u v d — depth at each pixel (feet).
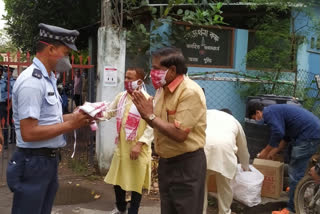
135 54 20.71
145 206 15.21
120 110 12.87
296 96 24.34
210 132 12.77
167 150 9.20
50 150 8.79
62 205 14.87
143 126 12.55
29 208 8.63
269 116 14.35
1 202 14.69
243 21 27.61
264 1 23.38
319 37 27.73
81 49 42.47
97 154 18.78
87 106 8.66
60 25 35.68
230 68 23.50
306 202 14.07
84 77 27.04
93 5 34.60
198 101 8.66
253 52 23.61
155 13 21.93
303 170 14.52
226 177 12.51
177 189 9.26
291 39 25.13
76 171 19.13
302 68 26.32
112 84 17.94
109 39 17.74
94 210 14.39
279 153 17.37
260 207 15.05
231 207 15.02
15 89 8.39
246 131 18.86
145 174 12.85
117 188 13.15
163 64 8.75
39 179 8.66
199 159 9.26
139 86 11.92
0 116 24.39
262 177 15.07
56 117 8.86
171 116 8.92
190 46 22.31
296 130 14.37
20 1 36.55
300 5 24.58
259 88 24.04
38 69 8.41
